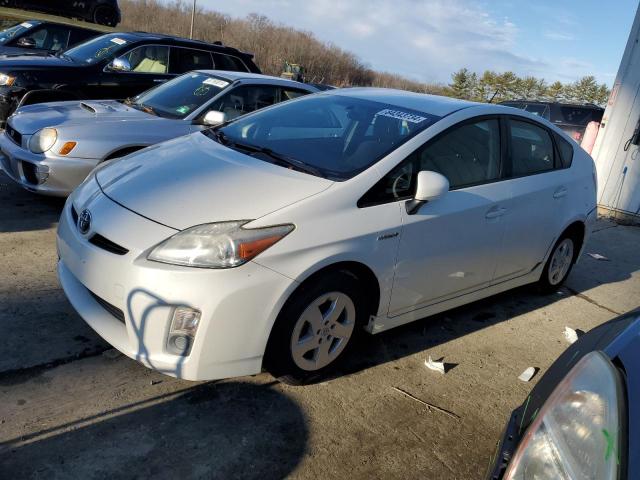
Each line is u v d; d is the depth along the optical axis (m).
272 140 3.61
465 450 2.77
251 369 2.72
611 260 6.33
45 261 4.04
